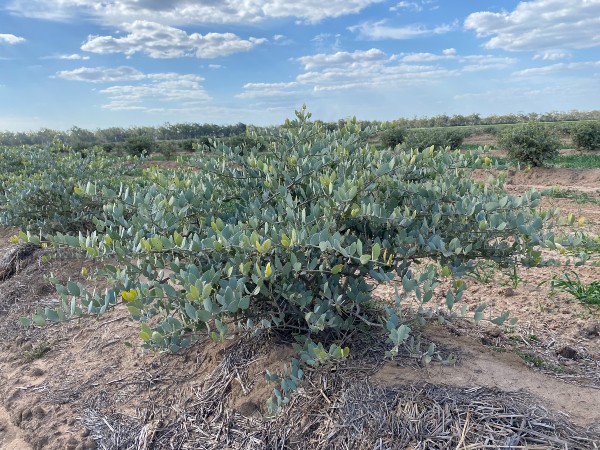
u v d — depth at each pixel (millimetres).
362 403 2586
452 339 3348
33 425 3191
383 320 3334
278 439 2590
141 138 26719
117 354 3789
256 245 2572
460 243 3086
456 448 2260
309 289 3098
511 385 2705
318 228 2975
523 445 2236
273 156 4258
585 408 2533
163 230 3236
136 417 3047
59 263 5887
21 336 4477
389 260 2717
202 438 2758
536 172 13594
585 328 3664
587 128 18531
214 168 3865
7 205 6586
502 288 4492
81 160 7977
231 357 3197
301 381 2693
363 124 5043
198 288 2438
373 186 3230
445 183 3299
